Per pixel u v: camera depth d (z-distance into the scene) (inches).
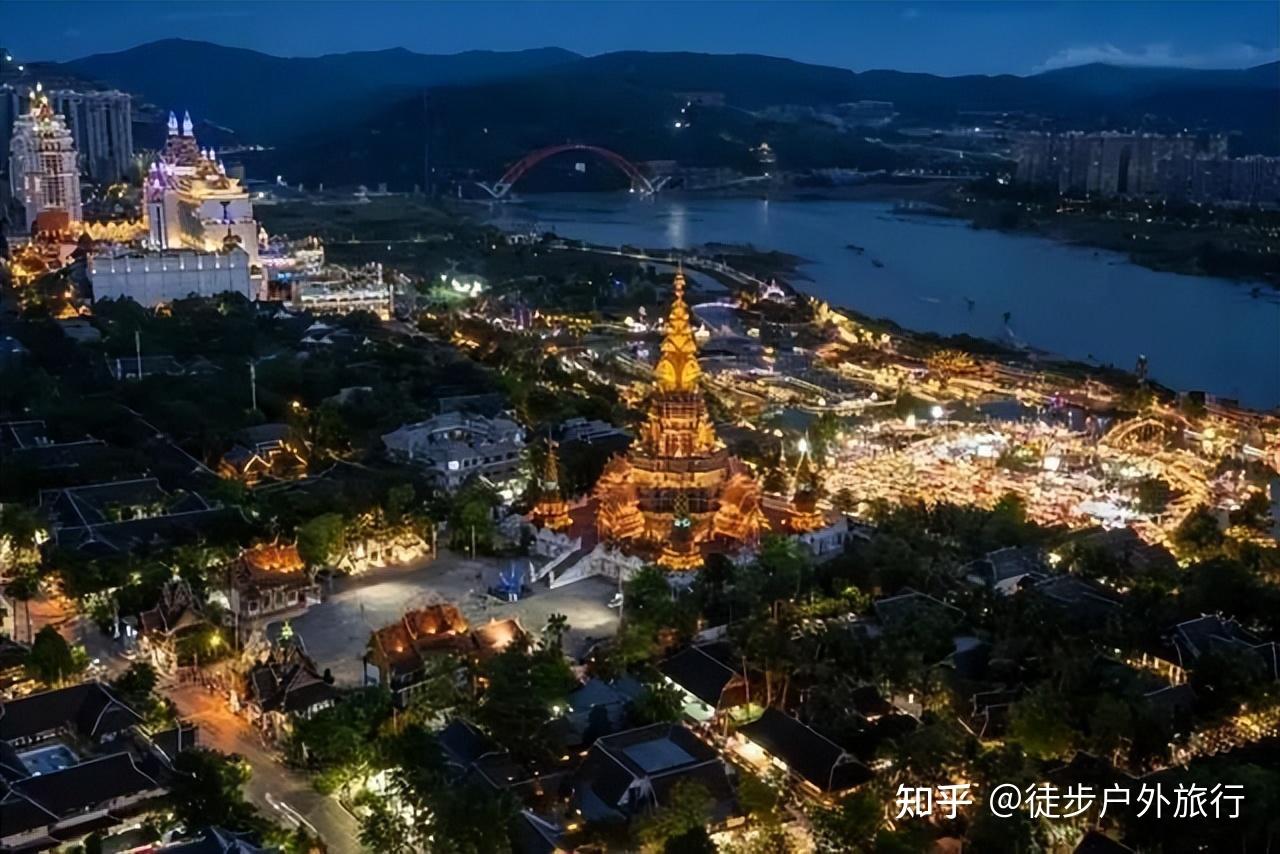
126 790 5866.1
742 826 6003.9
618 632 7864.2
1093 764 6353.3
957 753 6294.3
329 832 5999.0
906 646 7401.6
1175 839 5782.5
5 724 6437.0
